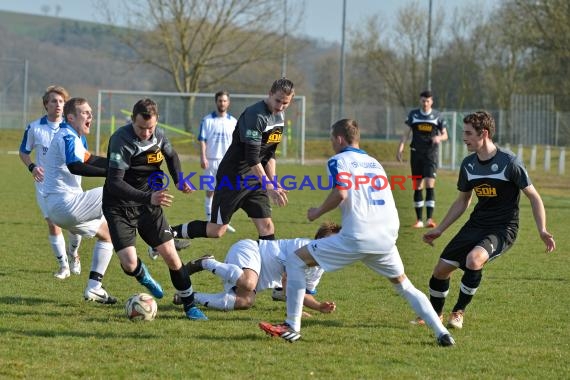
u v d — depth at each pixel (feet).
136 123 37.09
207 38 246.47
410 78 303.48
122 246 39.06
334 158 33.94
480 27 287.89
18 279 48.57
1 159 174.60
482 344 34.88
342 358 31.94
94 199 42.24
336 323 38.65
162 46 247.70
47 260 56.24
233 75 262.67
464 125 37.76
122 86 410.52
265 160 48.16
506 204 37.93
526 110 232.53
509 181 37.40
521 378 29.73
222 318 39.14
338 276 52.03
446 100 297.53
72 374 28.91
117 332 35.42
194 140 189.26
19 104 247.29
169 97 188.24
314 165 182.70
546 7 223.30
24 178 130.72
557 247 67.15
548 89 246.06
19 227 73.77
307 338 35.32
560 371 30.78
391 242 33.99
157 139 38.75
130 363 30.45
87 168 40.93
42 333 34.83
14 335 34.32
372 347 33.94
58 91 51.70
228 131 82.02
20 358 30.78
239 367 30.25
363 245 33.47
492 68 278.46
